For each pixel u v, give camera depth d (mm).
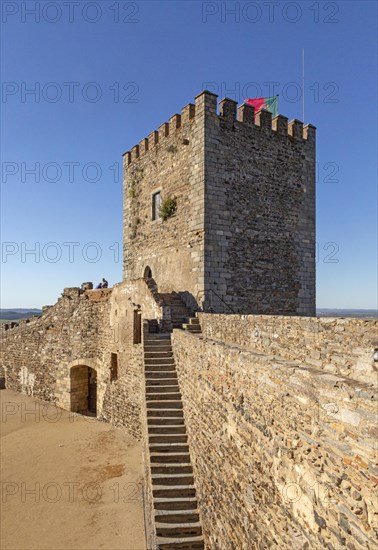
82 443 14297
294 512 4195
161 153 17984
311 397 3990
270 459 4824
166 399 10469
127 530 8789
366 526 3119
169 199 16969
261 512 4992
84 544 8328
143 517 9266
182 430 9586
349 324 5684
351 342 5617
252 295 15852
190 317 14508
